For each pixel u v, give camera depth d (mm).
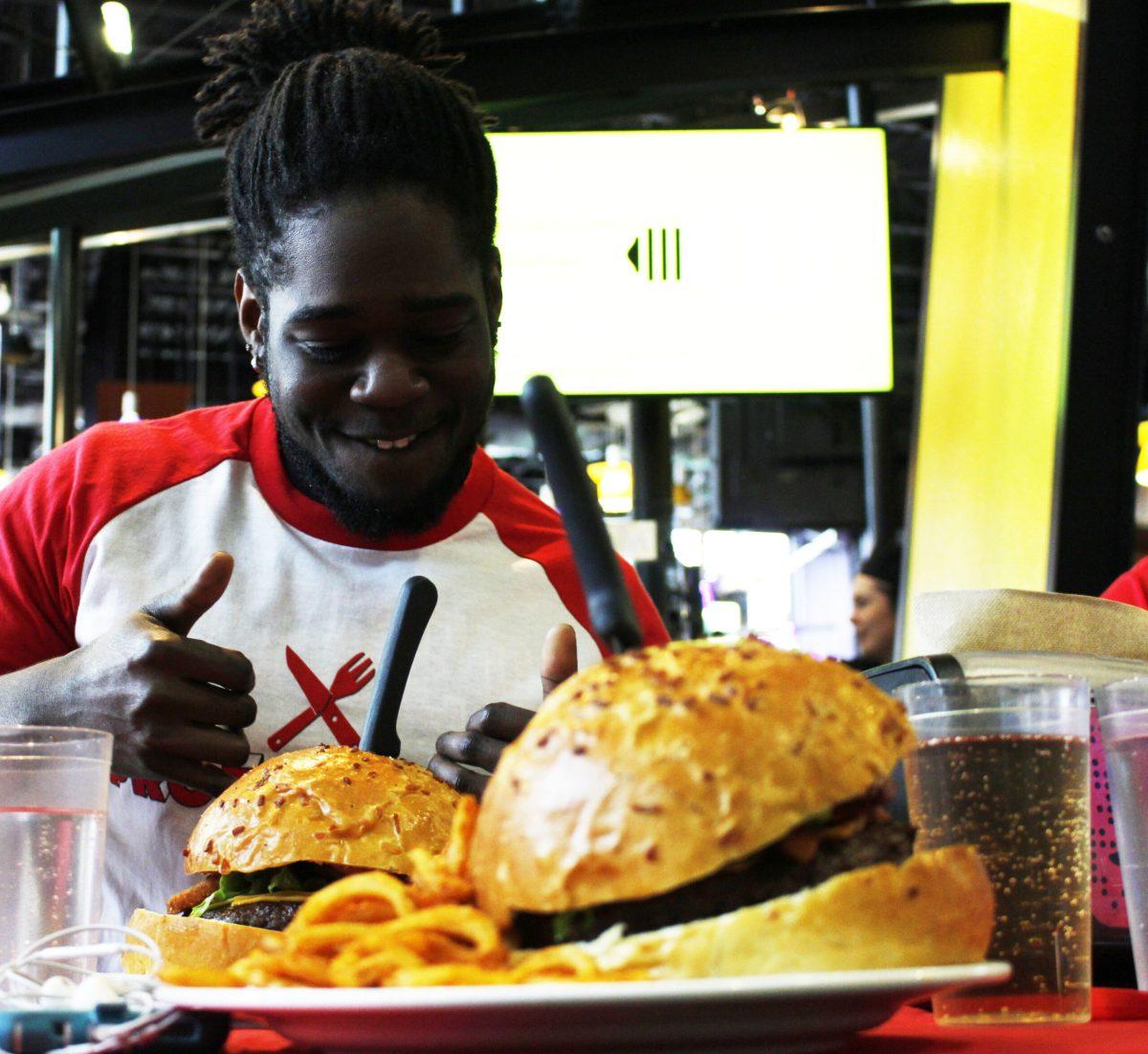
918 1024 842
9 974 765
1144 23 2822
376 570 1517
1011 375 3311
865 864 643
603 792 612
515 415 10086
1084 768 839
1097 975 1118
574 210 3650
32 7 8172
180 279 11664
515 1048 583
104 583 1474
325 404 1290
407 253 1216
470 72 3801
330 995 556
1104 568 2809
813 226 3658
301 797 917
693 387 3645
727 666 646
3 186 4410
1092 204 2814
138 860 1425
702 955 593
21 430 13383
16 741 889
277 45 1529
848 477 13141
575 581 1613
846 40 3689
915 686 853
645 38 3762
